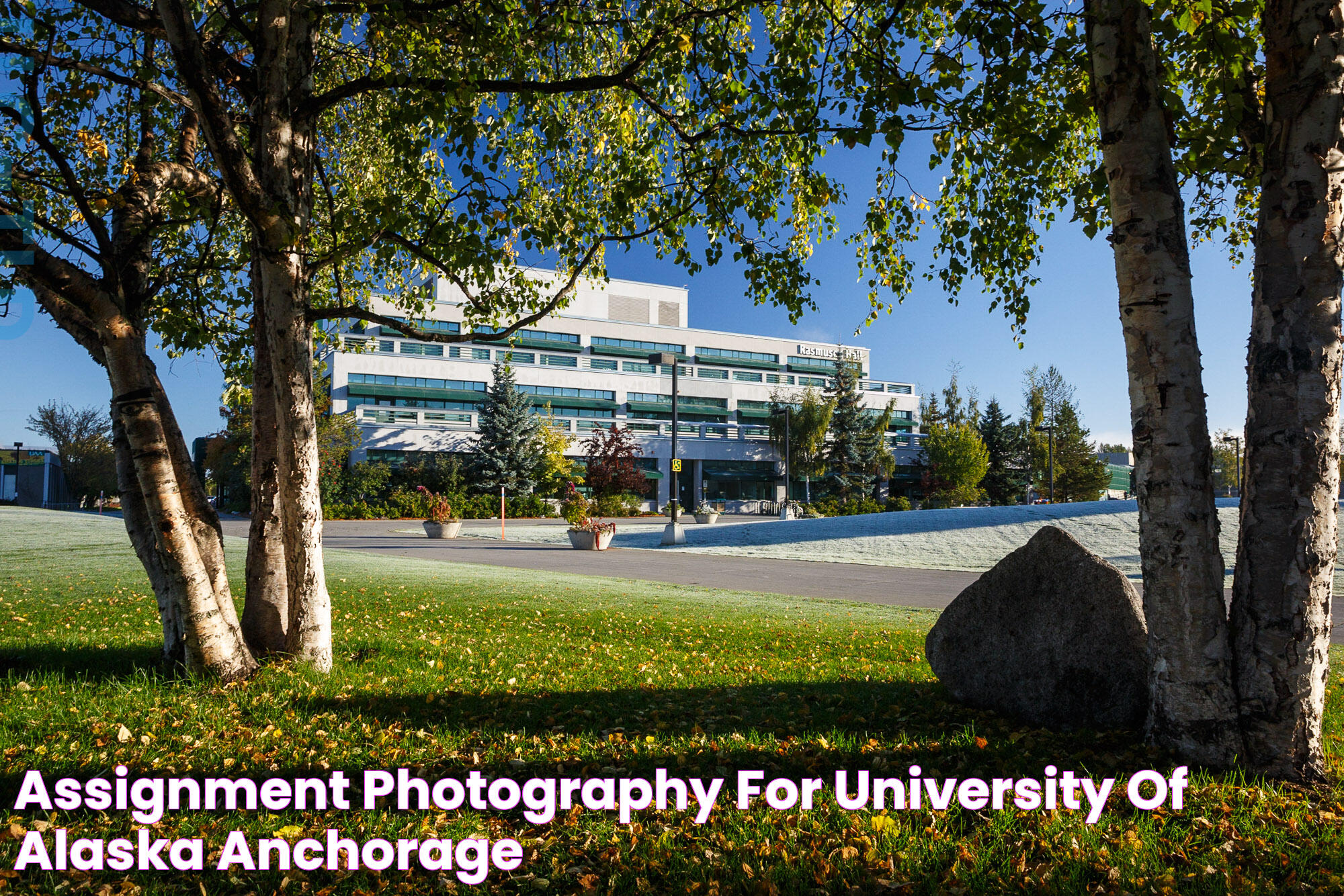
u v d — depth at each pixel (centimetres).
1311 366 383
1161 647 413
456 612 1035
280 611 647
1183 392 402
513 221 582
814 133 614
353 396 5869
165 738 452
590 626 945
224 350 837
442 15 606
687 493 7125
